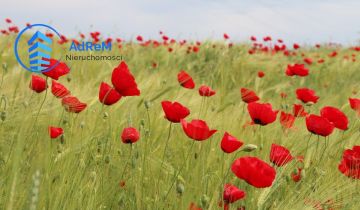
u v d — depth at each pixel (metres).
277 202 1.63
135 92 1.67
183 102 2.27
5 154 1.68
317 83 5.86
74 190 1.49
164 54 6.00
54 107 1.89
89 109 1.99
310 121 1.80
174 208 1.59
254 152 1.91
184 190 1.58
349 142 2.04
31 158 1.56
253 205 1.63
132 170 1.67
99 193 1.58
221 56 5.73
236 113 2.20
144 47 6.59
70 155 1.59
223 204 1.48
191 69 5.38
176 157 1.87
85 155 1.69
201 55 5.83
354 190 1.65
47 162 1.50
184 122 1.58
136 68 4.83
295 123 2.18
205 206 1.48
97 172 1.63
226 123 2.04
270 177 1.40
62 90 1.77
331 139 2.02
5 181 1.47
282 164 1.60
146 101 1.83
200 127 1.55
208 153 1.79
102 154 1.73
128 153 1.79
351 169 1.66
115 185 1.63
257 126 2.08
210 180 1.68
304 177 1.71
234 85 4.49
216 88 3.68
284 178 1.69
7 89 2.16
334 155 1.96
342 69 6.42
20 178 1.44
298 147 1.97
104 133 1.85
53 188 1.49
